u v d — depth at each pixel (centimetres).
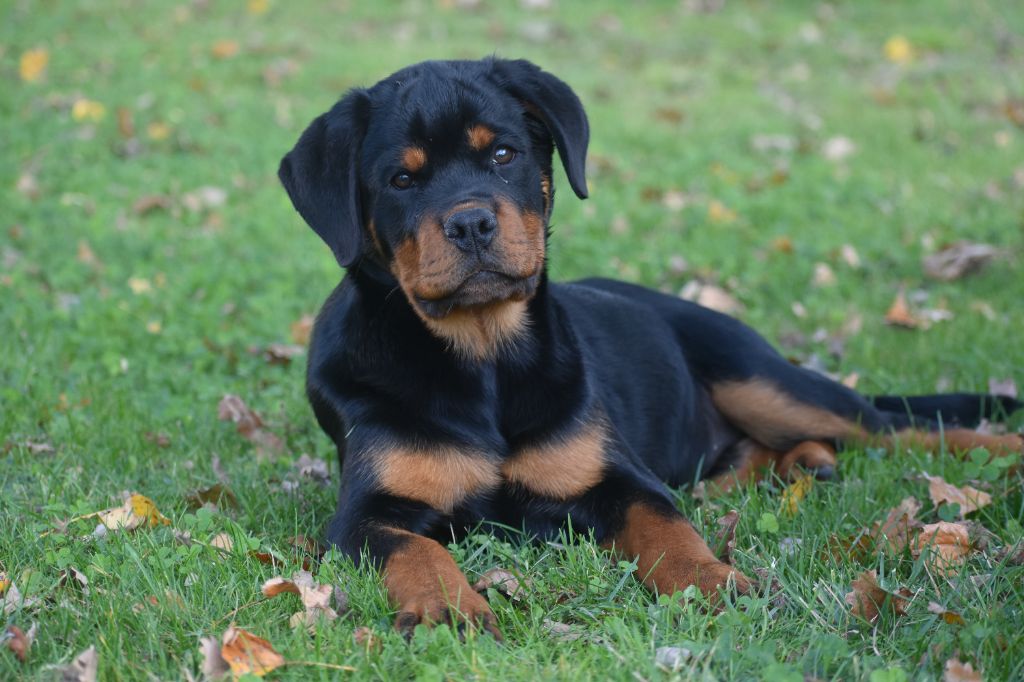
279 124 1432
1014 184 1205
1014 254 1004
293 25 1894
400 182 534
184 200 1186
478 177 529
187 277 975
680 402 650
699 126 1452
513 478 543
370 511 516
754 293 938
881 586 455
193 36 1811
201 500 584
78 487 582
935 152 1336
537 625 439
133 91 1532
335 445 613
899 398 686
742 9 2014
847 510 549
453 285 509
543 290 555
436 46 1766
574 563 486
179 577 482
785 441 668
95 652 419
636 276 981
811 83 1644
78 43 1753
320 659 416
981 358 764
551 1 2036
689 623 436
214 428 697
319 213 539
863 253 1021
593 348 624
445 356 536
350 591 464
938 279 966
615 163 1304
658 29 1902
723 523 536
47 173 1248
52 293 952
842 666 403
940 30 1841
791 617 448
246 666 409
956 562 486
